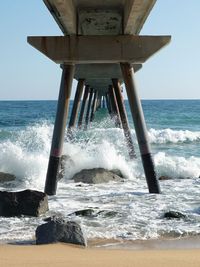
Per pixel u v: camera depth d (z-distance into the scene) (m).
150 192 10.64
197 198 9.88
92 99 31.28
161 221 7.56
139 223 7.41
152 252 5.47
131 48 10.89
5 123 39.62
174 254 5.24
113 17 12.58
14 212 7.89
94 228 7.04
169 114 53.19
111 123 22.23
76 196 10.19
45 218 7.73
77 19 12.09
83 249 5.75
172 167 13.77
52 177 10.75
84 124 25.14
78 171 13.07
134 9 9.43
